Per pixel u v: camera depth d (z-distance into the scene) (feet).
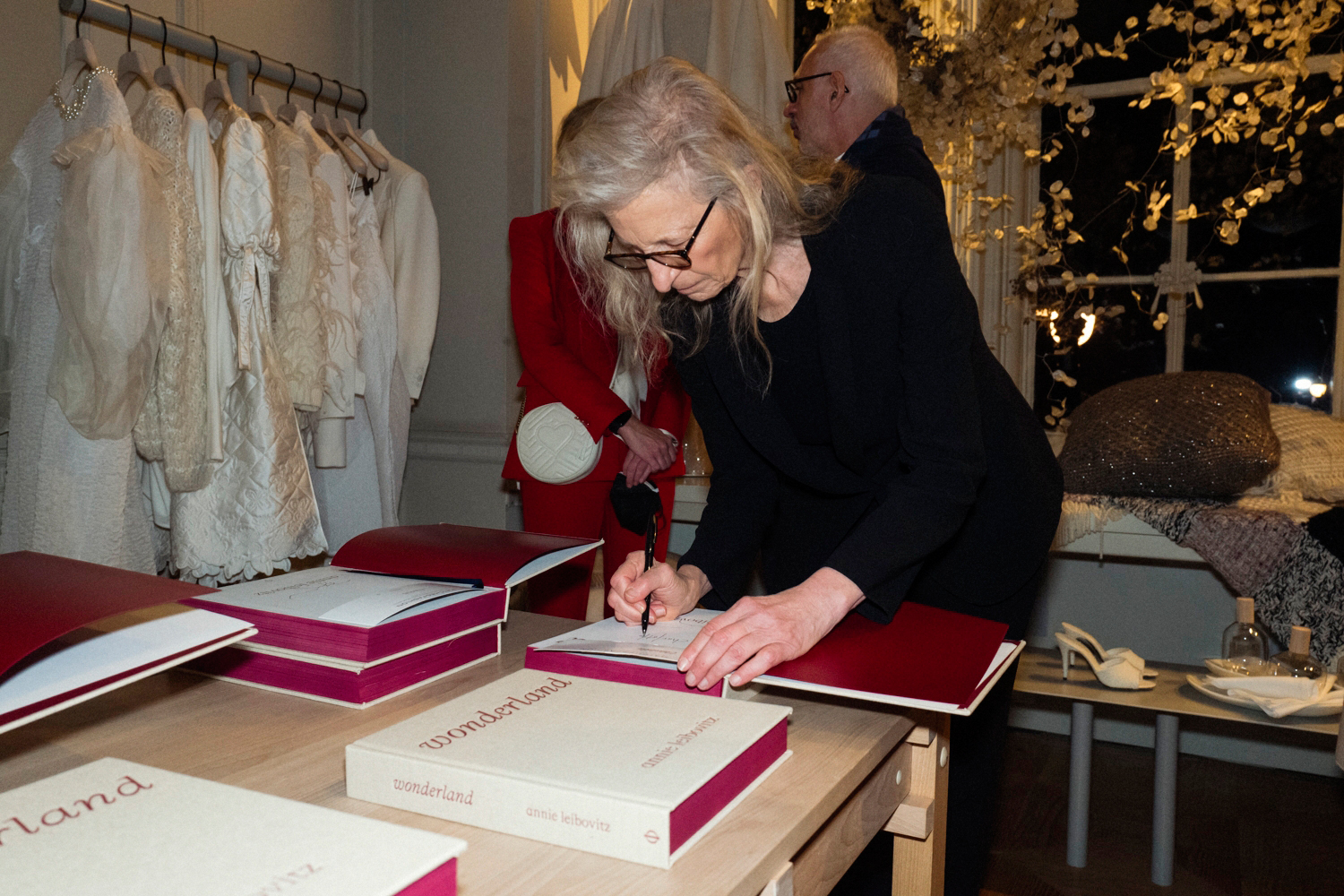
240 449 6.44
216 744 2.31
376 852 1.37
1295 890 6.33
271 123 7.28
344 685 2.61
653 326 3.74
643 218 2.84
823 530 4.07
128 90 7.07
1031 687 6.53
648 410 6.99
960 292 3.20
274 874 1.31
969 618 3.05
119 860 1.35
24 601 2.15
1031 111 9.65
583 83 8.81
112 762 1.70
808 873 2.19
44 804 1.53
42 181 5.91
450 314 9.20
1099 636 9.07
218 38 7.80
